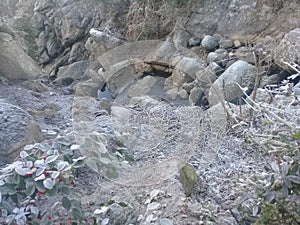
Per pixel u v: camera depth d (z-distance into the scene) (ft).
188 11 14.32
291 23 12.54
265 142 4.78
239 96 8.23
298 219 4.15
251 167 6.18
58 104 9.75
